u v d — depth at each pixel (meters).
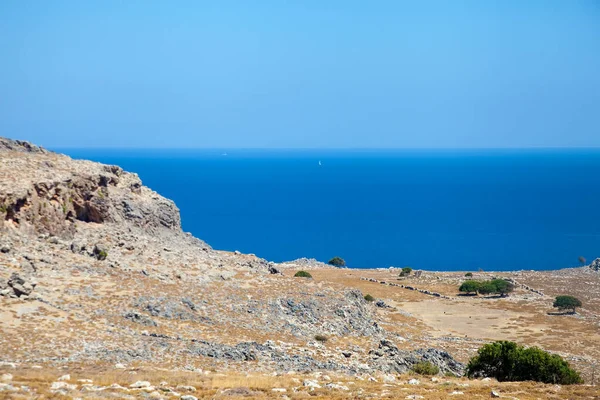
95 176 85.50
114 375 38.19
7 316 50.03
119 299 60.12
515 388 38.75
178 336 55.00
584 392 37.38
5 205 66.88
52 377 35.19
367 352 61.81
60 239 71.06
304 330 65.81
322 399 33.59
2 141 87.06
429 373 52.66
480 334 83.81
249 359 51.00
